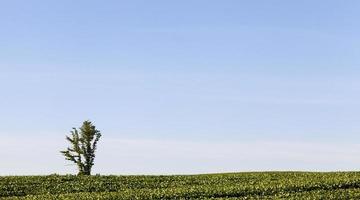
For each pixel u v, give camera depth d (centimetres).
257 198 4103
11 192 4853
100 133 6906
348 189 4438
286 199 4022
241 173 6088
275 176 5641
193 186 4825
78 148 6781
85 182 5356
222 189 4475
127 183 5312
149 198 4241
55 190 4981
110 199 4206
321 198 4050
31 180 5447
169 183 5306
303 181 4775
